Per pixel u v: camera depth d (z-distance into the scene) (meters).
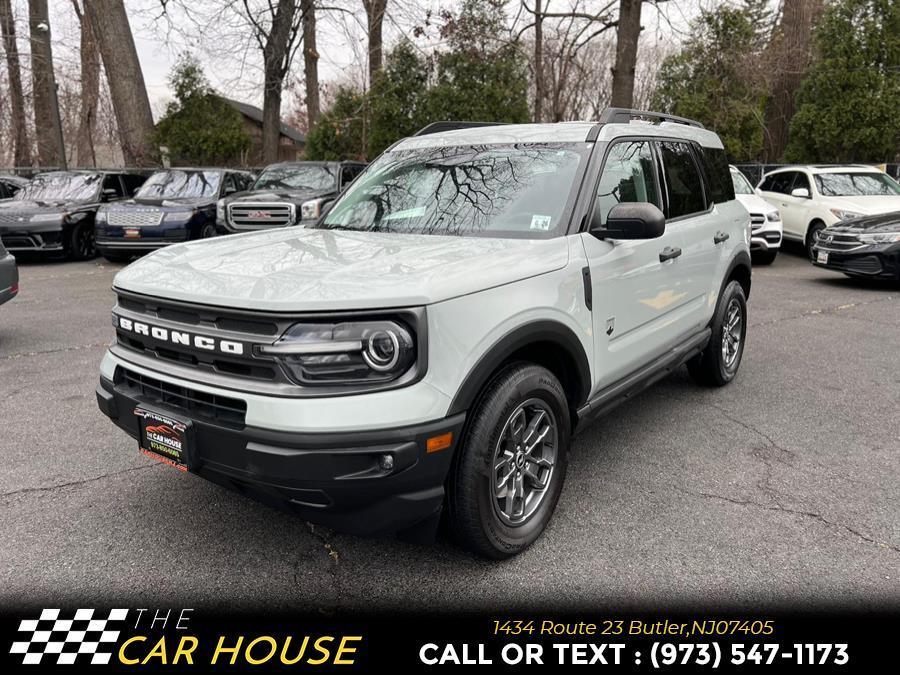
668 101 20.05
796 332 7.07
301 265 2.67
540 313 2.82
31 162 28.97
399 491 2.40
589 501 3.47
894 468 3.82
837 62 17.91
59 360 6.03
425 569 2.90
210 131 20.44
